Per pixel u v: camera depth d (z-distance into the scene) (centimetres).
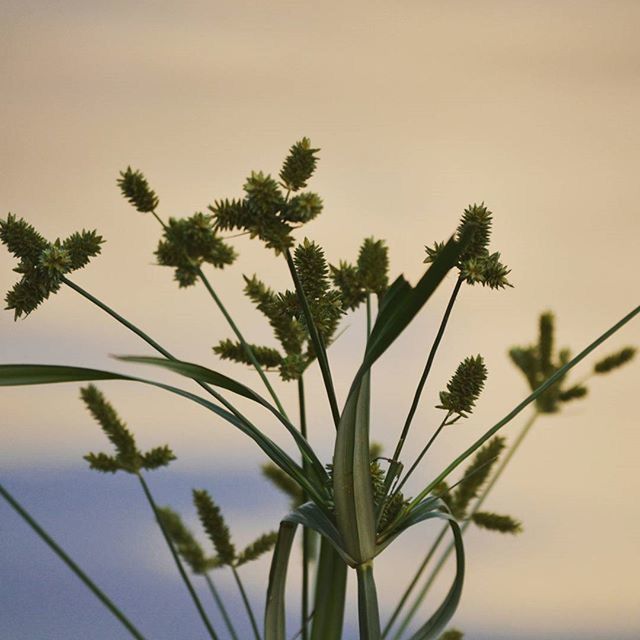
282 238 81
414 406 82
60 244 82
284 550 83
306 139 81
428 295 76
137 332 82
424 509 83
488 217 81
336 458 80
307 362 88
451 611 84
